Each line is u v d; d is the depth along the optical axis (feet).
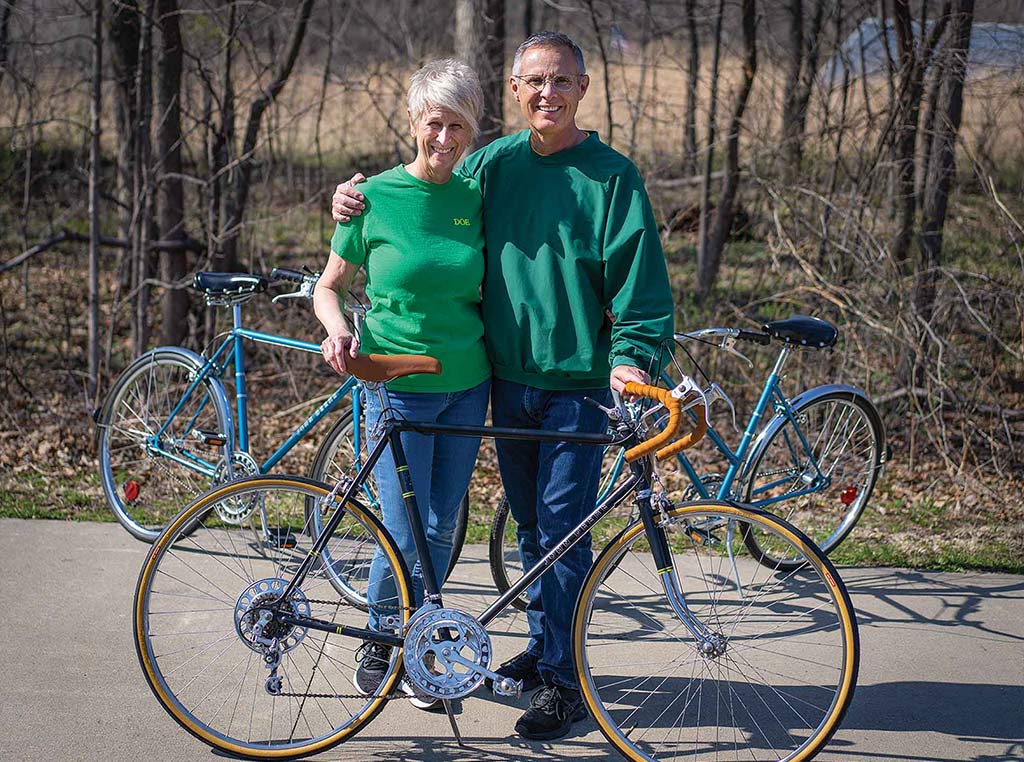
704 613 12.87
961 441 19.39
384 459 10.20
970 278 18.89
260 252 22.63
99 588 13.08
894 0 19.17
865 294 18.47
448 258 9.86
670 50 23.29
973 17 19.01
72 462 17.37
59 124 25.35
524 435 9.84
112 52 21.61
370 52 26.86
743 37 21.09
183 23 21.26
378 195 9.87
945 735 10.44
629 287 9.80
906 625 12.85
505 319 10.19
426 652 9.59
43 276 26.37
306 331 21.61
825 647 12.25
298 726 10.37
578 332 10.00
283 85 21.93
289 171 27.48
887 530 15.89
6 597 12.75
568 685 10.35
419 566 10.61
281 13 21.70
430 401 10.14
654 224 10.02
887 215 19.85
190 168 25.52
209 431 14.85
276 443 18.70
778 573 14.11
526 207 10.09
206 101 21.06
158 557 9.83
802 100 20.68
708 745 10.23
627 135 22.94
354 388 13.46
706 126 22.53
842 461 15.15
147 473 16.70
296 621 9.74
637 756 9.84
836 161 19.77
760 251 21.79
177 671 11.25
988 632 12.69
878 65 20.67
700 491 14.14
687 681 11.43
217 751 9.84
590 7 20.95
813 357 19.56
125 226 24.44
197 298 22.49
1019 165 21.75
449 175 9.93
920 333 18.29
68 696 10.69
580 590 9.92
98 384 19.53
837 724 9.54
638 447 9.21
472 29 21.15
